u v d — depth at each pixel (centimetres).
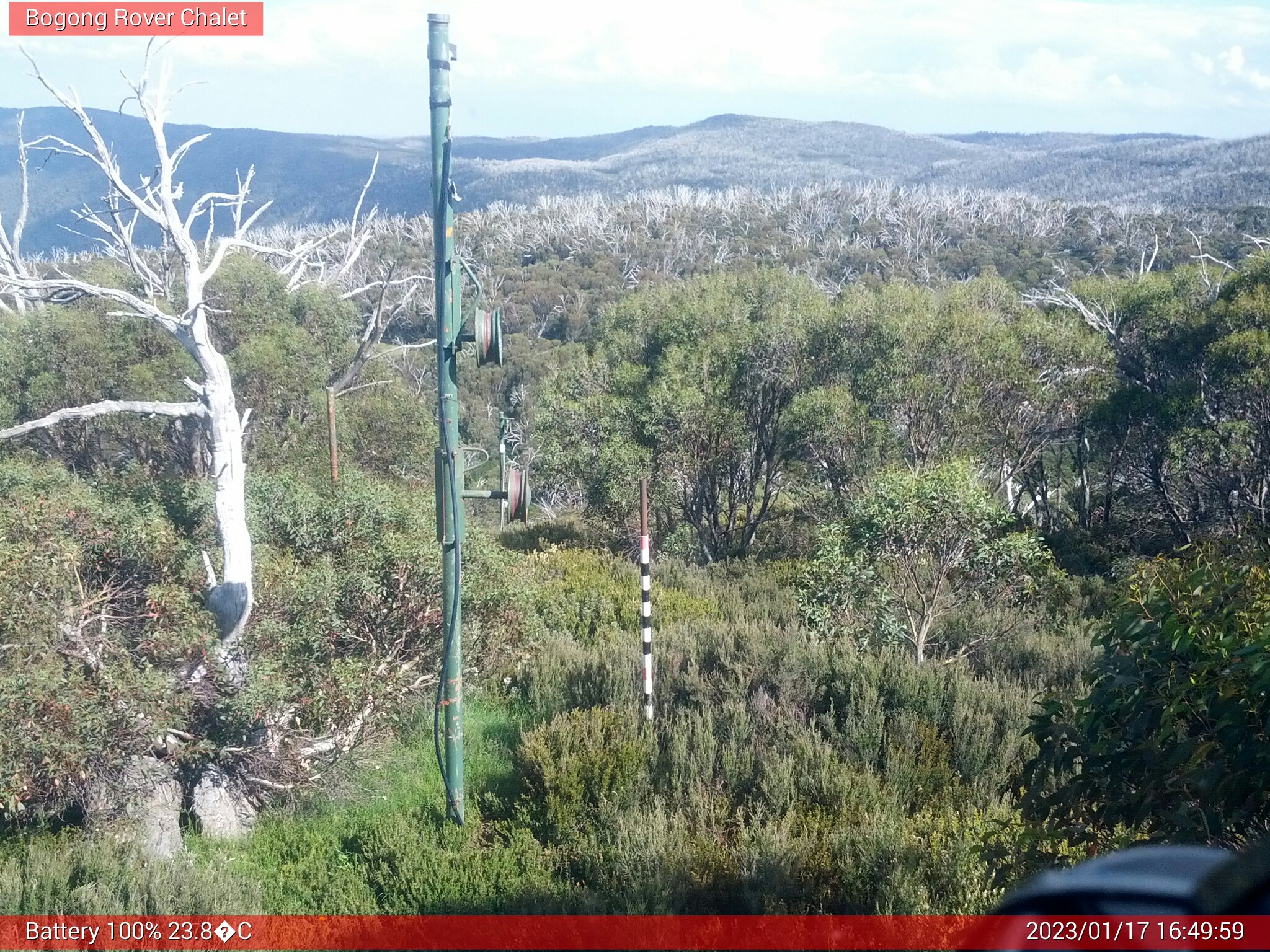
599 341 2512
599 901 576
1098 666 436
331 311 2164
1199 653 385
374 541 1021
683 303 2352
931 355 2078
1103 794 423
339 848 726
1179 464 2030
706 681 958
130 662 736
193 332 834
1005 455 2183
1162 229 8144
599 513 2112
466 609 1004
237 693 760
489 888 625
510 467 698
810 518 2206
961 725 822
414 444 2106
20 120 2033
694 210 13162
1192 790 379
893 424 2084
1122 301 2411
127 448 1959
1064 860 453
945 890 566
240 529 826
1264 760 341
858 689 896
